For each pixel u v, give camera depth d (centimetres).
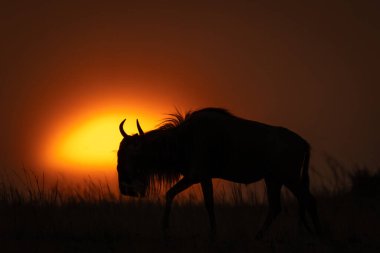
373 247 3494
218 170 3794
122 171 3856
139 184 3875
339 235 3688
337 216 4197
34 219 3931
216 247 3416
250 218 4194
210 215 3684
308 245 3525
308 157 3866
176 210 4406
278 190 3794
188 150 3803
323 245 3522
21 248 3366
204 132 3756
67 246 3466
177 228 3869
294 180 3772
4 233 3706
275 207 3762
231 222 3978
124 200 4472
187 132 3809
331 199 4775
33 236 3675
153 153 3853
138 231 3788
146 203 4450
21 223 3866
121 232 3719
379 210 4416
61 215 4072
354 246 3512
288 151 3778
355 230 3806
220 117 3800
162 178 3966
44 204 4297
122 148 3859
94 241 3597
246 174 3788
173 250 3353
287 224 4081
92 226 3781
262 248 3425
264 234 3741
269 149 3753
